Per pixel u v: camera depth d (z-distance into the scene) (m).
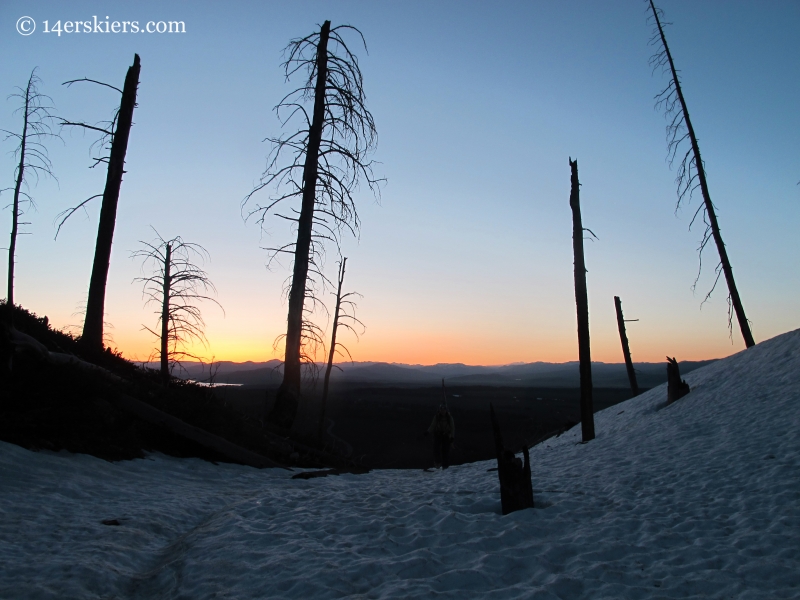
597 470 10.61
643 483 8.73
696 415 14.30
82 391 11.09
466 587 4.66
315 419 49.47
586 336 17.03
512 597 4.38
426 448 34.91
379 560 5.30
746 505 6.81
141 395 13.12
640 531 6.07
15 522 6.25
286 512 7.62
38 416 9.74
